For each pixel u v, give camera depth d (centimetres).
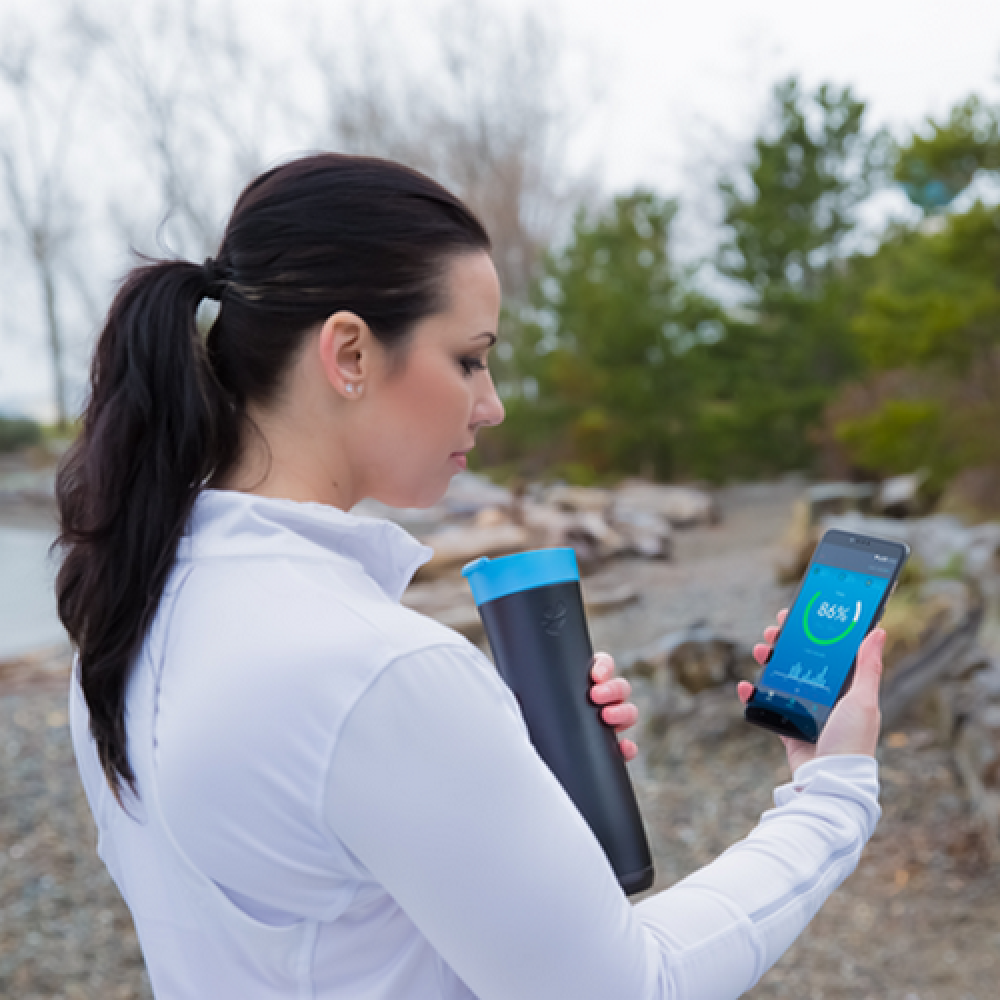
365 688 60
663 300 1780
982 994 286
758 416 1769
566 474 1733
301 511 69
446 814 59
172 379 70
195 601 67
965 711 420
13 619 807
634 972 61
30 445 2252
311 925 64
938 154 891
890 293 978
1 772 457
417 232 69
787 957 309
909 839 367
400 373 70
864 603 100
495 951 60
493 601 77
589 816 75
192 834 63
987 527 711
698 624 516
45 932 336
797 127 2072
